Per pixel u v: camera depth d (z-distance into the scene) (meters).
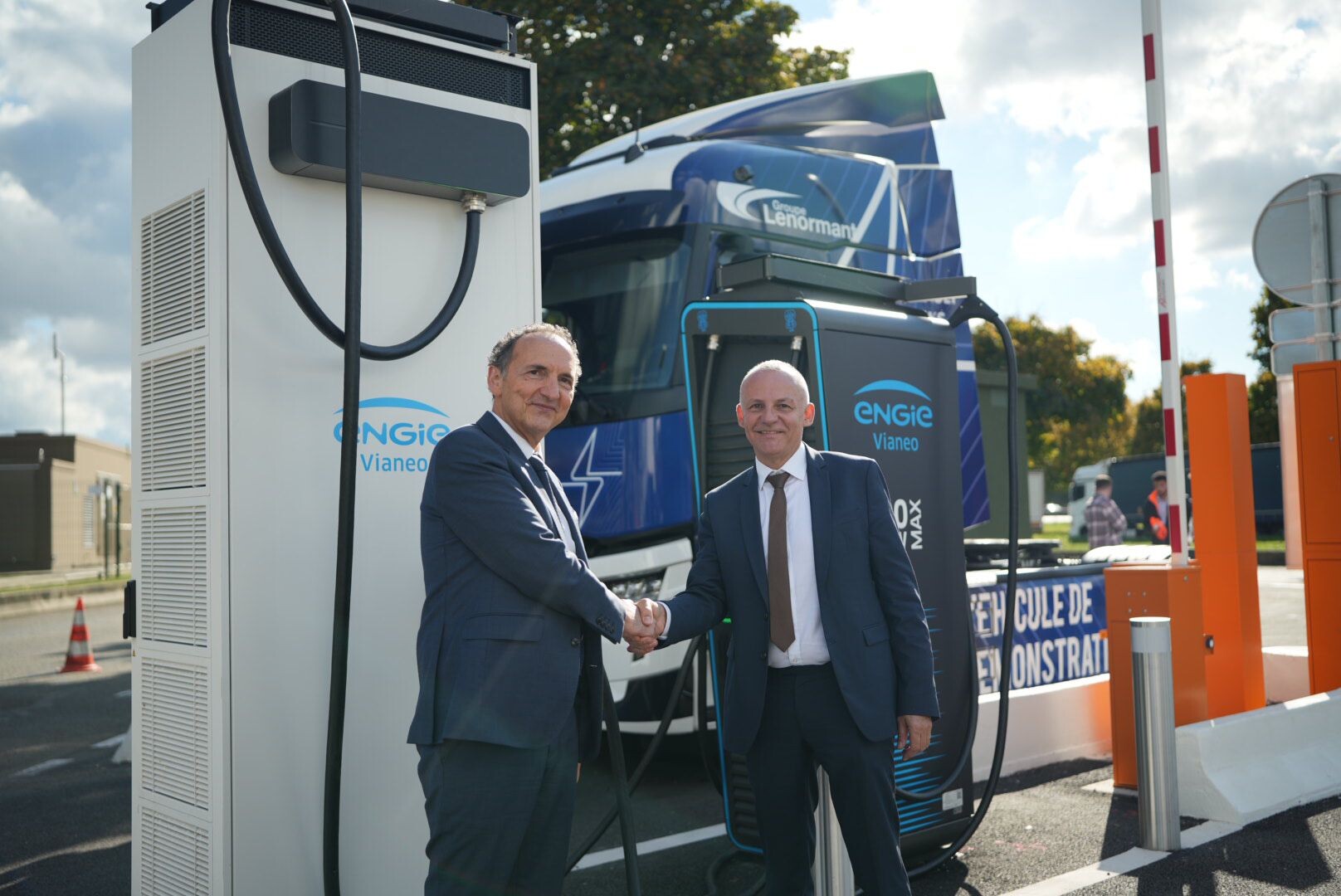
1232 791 4.98
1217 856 4.46
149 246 3.44
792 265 4.42
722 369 4.47
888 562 3.46
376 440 3.35
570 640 2.84
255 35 3.19
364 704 3.28
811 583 3.44
